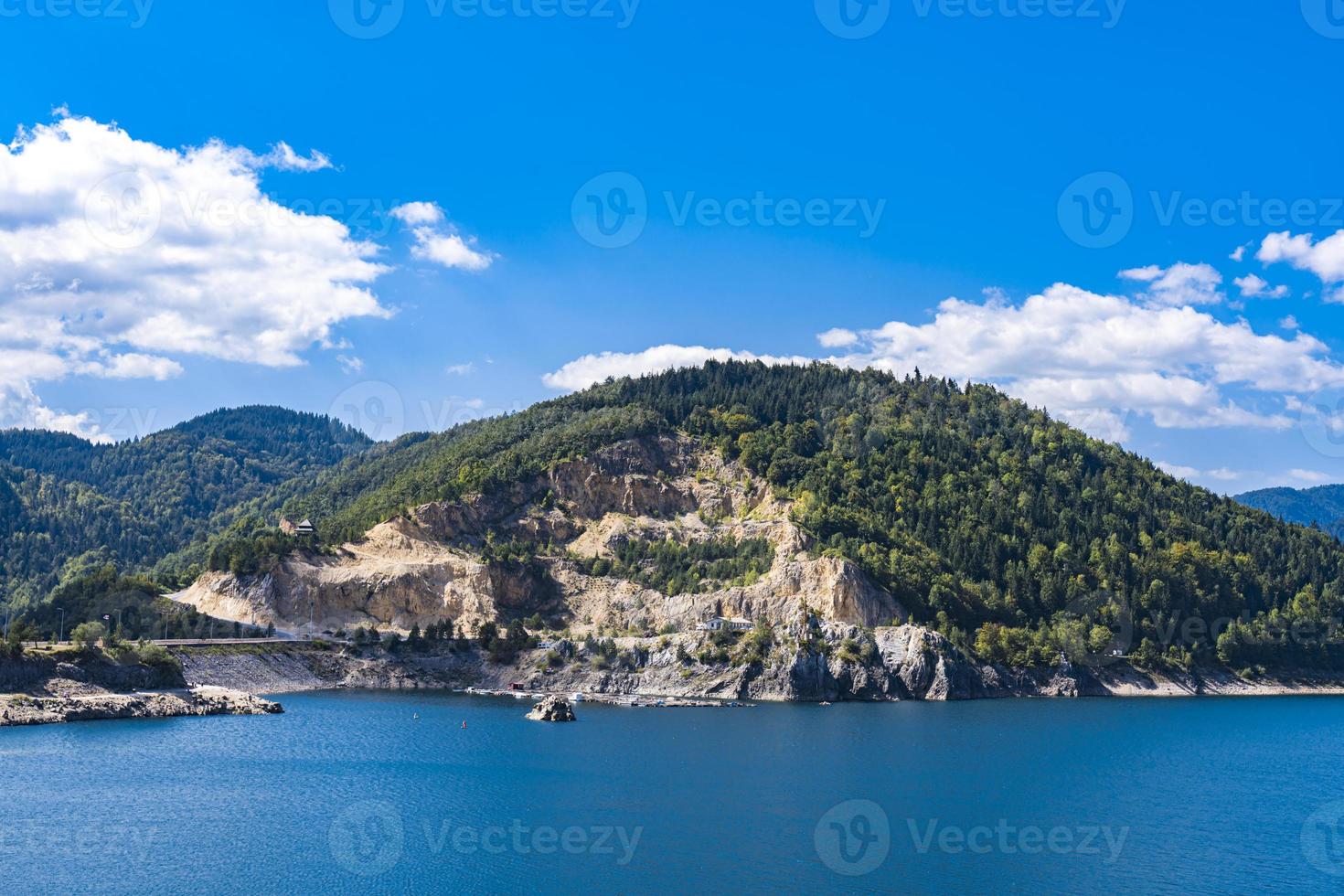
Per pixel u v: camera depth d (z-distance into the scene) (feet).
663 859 488.44
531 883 458.91
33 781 601.62
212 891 444.55
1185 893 465.47
